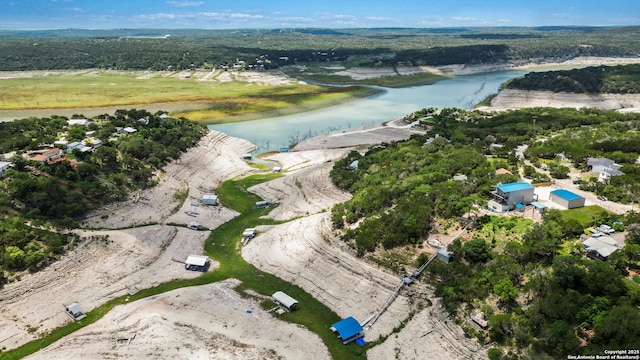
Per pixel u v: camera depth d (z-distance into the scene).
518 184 77.75
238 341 57.53
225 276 74.06
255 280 72.94
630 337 45.31
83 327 60.69
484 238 68.25
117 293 68.19
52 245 71.12
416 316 59.81
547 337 48.38
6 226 72.75
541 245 61.00
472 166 96.62
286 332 60.09
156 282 71.44
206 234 88.06
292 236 81.50
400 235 71.06
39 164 94.12
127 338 57.00
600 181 85.62
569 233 65.50
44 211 81.75
